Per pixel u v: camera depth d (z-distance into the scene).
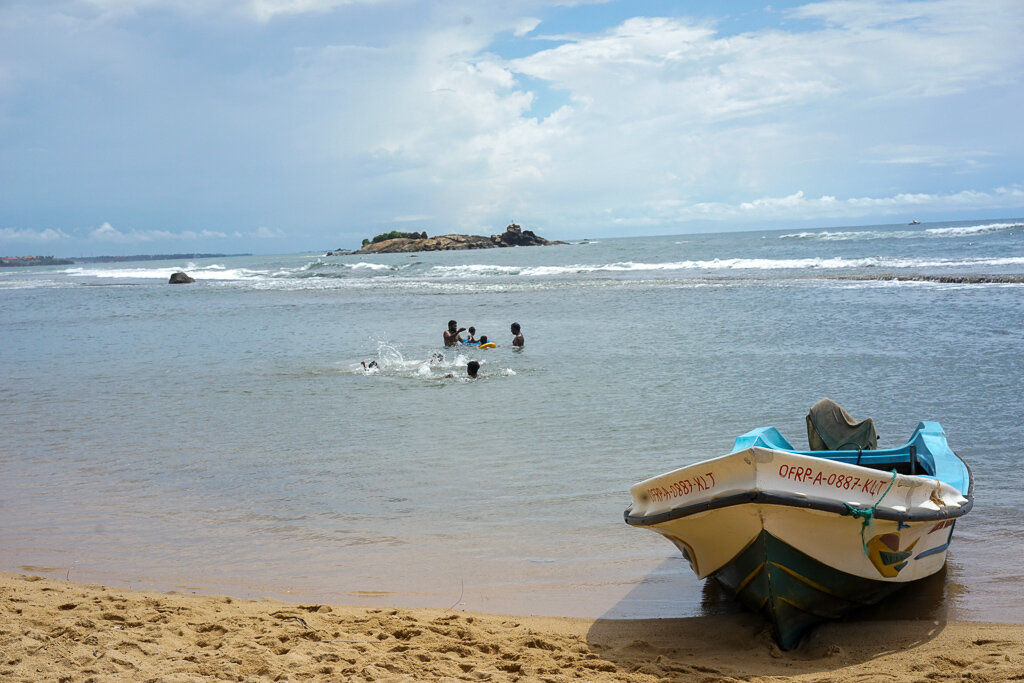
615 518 8.19
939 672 4.94
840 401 12.99
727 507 5.54
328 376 17.48
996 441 10.39
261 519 8.38
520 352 20.16
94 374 18.59
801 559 5.69
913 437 8.20
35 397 15.77
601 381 15.70
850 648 5.59
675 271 48.19
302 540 7.79
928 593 6.43
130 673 4.76
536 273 54.53
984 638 5.49
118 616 5.77
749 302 28.19
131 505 8.90
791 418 12.02
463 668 5.11
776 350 18.28
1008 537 7.37
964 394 13.09
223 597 6.40
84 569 7.14
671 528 5.99
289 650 5.24
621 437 11.27
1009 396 12.81
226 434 12.21
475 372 16.67
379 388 15.87
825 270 41.34
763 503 5.40
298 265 104.12
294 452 11.04
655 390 14.53
